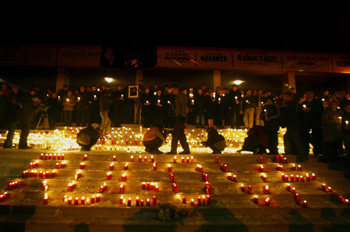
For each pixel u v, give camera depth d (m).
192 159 7.76
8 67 15.98
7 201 5.68
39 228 4.89
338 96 10.84
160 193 6.09
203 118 12.66
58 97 13.14
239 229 4.95
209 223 5.03
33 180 6.44
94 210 5.40
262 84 19.66
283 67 16.53
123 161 7.75
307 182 6.85
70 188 6.08
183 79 18.45
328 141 8.20
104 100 11.77
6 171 6.98
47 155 7.56
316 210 5.64
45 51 15.84
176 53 16.11
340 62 16.89
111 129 12.38
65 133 11.81
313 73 16.95
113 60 15.66
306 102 9.94
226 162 7.87
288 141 8.82
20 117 9.02
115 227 4.86
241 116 14.19
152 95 12.88
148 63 15.80
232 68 16.25
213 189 6.41
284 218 5.38
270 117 9.30
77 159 7.77
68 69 16.36
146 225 4.88
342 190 6.78
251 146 9.05
